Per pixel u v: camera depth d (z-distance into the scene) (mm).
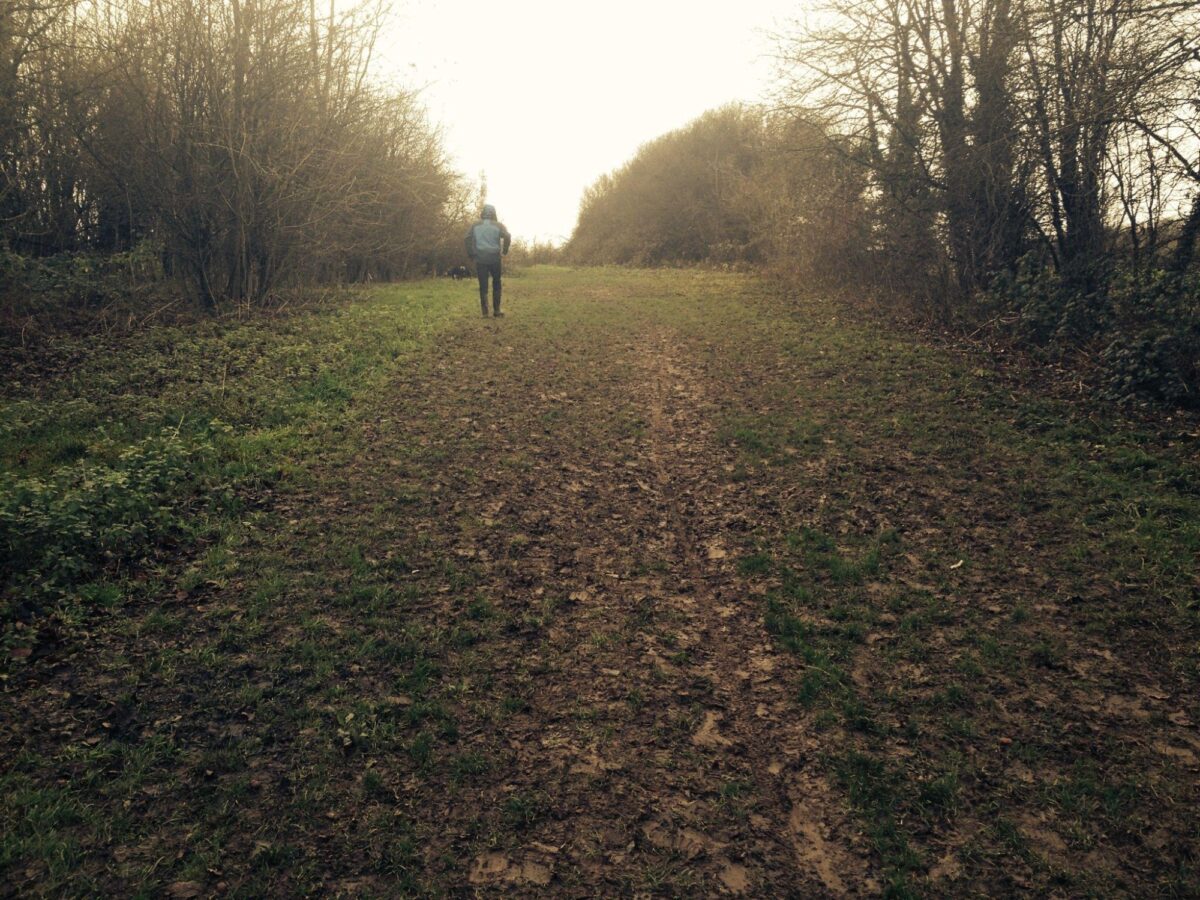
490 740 3883
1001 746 3857
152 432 7262
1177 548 5492
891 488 6832
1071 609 4961
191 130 12305
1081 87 10750
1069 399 8867
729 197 31000
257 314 13070
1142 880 3105
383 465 7156
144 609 4715
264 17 12820
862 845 3322
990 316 12289
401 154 20766
